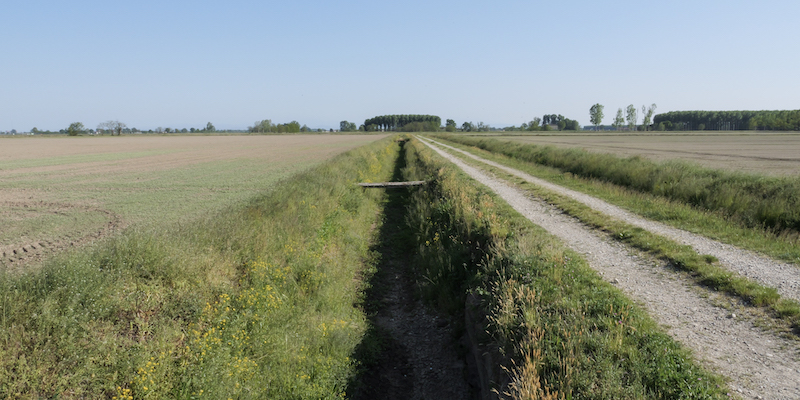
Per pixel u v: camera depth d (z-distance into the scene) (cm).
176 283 641
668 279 719
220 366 517
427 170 2470
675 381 422
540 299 623
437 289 926
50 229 1252
